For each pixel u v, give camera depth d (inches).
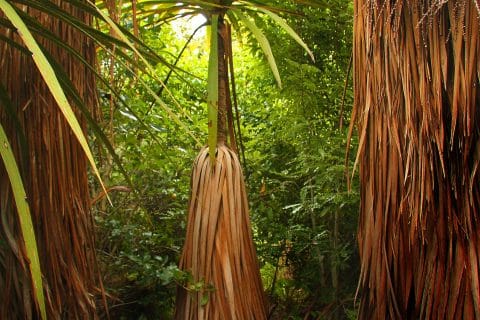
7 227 51.6
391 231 53.2
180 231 105.6
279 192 109.1
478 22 47.0
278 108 104.3
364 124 54.6
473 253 48.1
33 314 54.2
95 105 63.8
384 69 53.4
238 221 79.4
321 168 91.7
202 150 84.3
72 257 58.6
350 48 96.1
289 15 97.4
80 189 60.9
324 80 98.5
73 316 58.1
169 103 113.4
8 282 51.8
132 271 88.7
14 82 55.3
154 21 94.7
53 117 56.7
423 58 50.1
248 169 109.0
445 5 49.4
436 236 50.2
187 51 135.9
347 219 99.6
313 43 98.8
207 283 77.5
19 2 42.9
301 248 101.0
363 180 56.6
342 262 94.1
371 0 54.0
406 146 51.9
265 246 108.5
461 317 48.2
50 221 56.3
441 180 50.1
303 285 104.7
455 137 50.1
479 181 49.1
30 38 29.3
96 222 91.2
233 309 76.4
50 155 56.4
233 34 119.6
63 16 44.8
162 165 98.7
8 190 52.4
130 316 96.0
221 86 86.6
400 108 52.1
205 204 79.1
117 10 64.6
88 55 62.0
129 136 89.4
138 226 96.9
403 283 52.6
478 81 48.3
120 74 84.4
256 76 109.2
